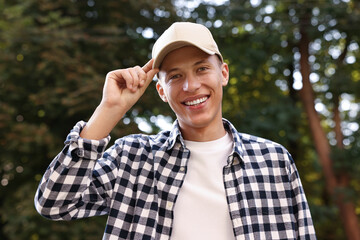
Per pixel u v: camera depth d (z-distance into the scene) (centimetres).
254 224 175
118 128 852
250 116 1007
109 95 170
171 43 174
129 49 969
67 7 941
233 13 1002
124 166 182
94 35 917
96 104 844
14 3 934
